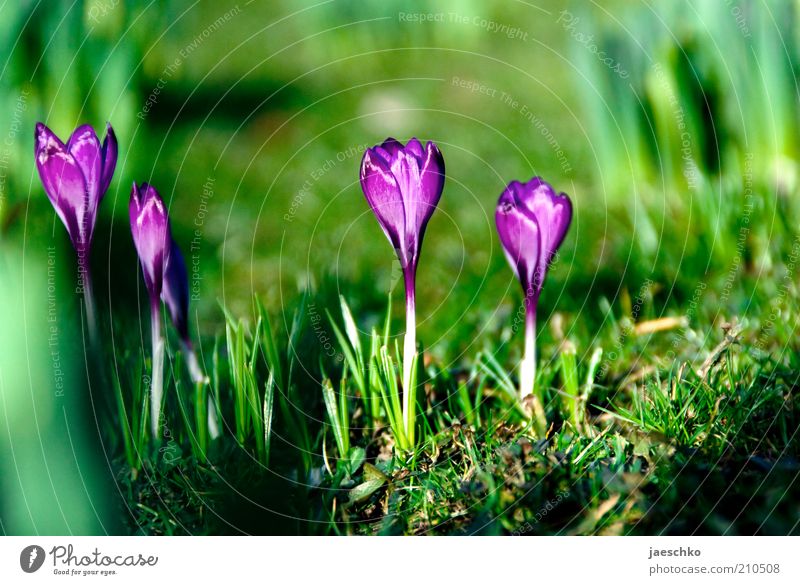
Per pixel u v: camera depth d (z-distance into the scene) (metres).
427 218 0.88
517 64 1.54
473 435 0.92
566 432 0.92
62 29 0.98
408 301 0.90
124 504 0.91
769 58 1.06
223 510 0.90
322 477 0.91
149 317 1.01
